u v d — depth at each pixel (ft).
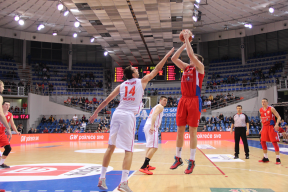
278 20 72.69
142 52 75.36
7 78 76.48
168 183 12.66
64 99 80.33
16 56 87.10
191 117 12.25
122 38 63.87
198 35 84.23
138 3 45.16
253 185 12.02
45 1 57.57
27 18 68.08
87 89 85.87
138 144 45.60
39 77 84.02
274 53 84.43
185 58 79.61
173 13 49.52
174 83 88.07
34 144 48.32
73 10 48.03
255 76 79.97
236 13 66.28
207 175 14.78
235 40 93.25
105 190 11.21
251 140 53.42
